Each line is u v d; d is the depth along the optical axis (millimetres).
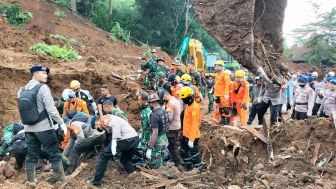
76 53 14695
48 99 6195
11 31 14805
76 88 8641
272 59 8352
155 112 7270
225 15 7586
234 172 7840
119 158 8094
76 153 7535
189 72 12547
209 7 7676
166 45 34688
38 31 17625
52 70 10750
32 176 6625
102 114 8469
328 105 8820
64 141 8156
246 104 9453
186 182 6980
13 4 19625
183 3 34406
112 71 12547
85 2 29953
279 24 8422
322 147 7363
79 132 7355
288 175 6684
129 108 10312
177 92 8688
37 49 13398
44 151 6613
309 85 9844
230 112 9578
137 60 21188
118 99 10508
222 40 7633
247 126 8586
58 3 26453
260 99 9930
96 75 10945
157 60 11727
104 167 6883
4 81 9875
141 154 7828
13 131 7906
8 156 8008
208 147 8445
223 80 9352
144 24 32844
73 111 8102
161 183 6875
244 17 7500
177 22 34094
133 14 32469
